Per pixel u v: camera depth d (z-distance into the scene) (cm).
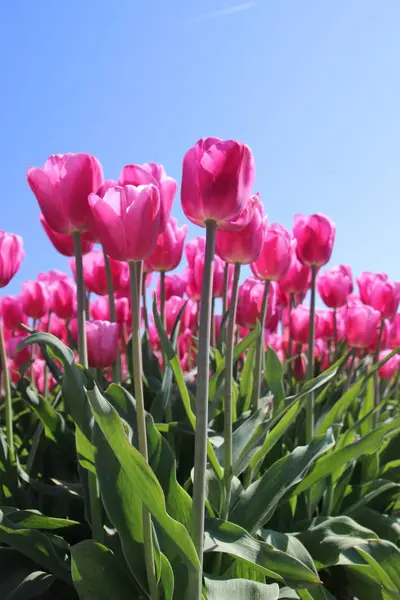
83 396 67
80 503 84
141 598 65
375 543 80
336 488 96
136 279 60
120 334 124
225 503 72
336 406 93
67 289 117
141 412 60
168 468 68
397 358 161
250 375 99
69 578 71
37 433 89
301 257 94
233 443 78
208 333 58
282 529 89
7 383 85
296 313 131
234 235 70
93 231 70
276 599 63
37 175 66
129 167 62
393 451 110
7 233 85
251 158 57
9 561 75
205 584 64
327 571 92
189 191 57
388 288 117
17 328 138
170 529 56
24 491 84
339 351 150
